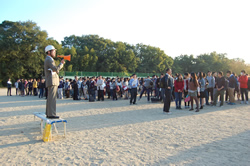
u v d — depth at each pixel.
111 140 5.48
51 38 53.34
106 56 68.50
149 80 14.93
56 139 5.64
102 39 75.25
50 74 5.89
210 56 80.38
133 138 5.64
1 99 17.94
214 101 11.98
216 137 5.64
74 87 16.75
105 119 8.35
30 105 13.28
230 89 12.55
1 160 4.19
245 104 12.67
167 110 9.45
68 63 62.81
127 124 7.38
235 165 3.84
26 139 5.67
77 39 77.69
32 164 3.97
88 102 14.99
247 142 5.19
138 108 11.53
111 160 4.12
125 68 69.25
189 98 11.04
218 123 7.36
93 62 65.62
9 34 47.03
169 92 9.41
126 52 70.50
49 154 4.50
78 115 9.33
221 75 11.58
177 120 7.99
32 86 22.72
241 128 6.61
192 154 4.41
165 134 5.98
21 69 47.00
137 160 4.11
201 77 10.99
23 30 47.56
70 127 7.01
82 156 4.36
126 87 17.28
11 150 4.79
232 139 5.45
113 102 14.90
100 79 16.14
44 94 20.61
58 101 15.74
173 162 4.00
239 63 71.00
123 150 4.69
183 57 87.12
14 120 8.28
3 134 6.18
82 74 46.59
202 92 10.92
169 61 81.00
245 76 12.91
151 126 7.01
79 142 5.34
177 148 4.80
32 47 49.12
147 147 4.89
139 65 77.19
